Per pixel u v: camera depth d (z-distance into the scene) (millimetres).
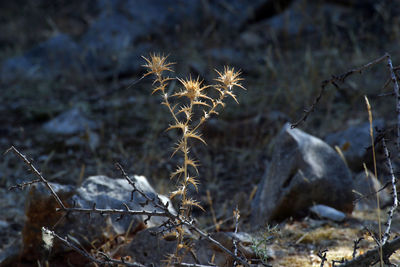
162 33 9820
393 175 2398
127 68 8547
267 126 6105
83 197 3416
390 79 2264
